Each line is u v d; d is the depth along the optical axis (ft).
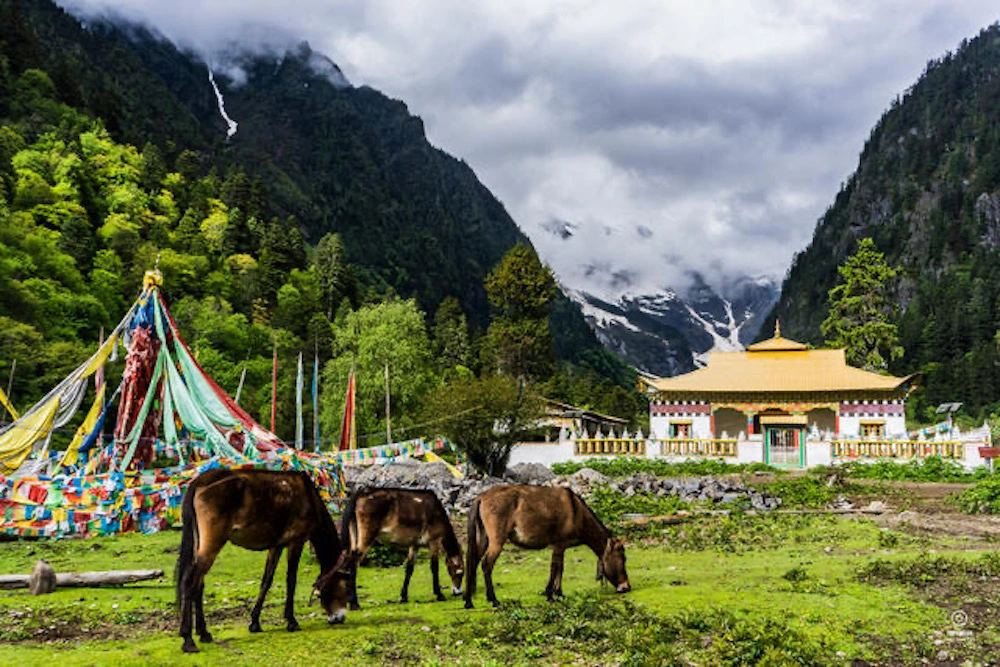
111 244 323.37
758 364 178.81
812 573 47.47
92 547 63.46
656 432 173.68
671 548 61.41
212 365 244.01
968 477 122.72
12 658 29.12
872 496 97.86
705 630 33.76
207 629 34.22
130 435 79.46
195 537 30.94
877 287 270.67
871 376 169.78
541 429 151.53
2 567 54.19
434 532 41.19
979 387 430.20
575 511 41.39
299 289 395.14
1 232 247.29
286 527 33.73
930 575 44.73
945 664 30.27
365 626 34.83
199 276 347.56
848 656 30.76
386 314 214.90
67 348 184.75
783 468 141.49
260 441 85.35
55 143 394.93
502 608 38.24
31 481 68.44
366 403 196.95
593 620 35.70
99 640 33.45
